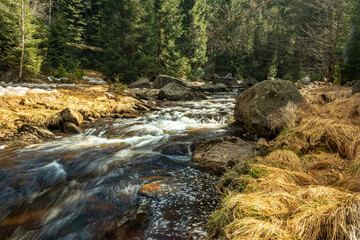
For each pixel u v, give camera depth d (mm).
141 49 20953
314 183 2654
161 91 12883
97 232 2357
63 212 2764
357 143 3332
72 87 13219
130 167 4066
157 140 5570
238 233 1813
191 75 27781
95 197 3074
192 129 6402
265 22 22031
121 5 19797
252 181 2748
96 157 4574
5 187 3434
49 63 17781
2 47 14031
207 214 2570
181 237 2203
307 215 1858
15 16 13602
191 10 26016
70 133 6375
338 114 4613
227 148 4348
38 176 3783
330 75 14305
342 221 1687
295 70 24844
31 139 5598
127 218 2559
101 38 22672
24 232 2432
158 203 2816
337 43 13242
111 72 20000
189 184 3314
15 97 7594
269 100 5488
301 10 17594
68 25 24016
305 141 3922
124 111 8805
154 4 23641
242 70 33938
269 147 4113
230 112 8445
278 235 1697
